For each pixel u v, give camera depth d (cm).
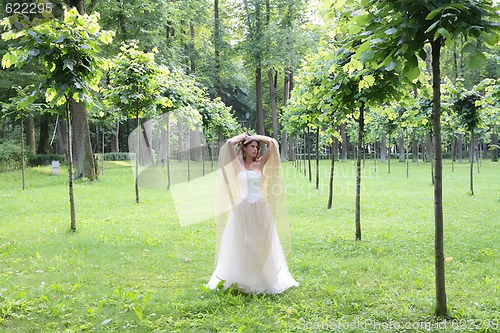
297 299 480
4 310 434
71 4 1752
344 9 446
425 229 877
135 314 436
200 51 3769
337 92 732
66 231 869
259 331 394
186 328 406
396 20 343
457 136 2570
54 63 768
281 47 3578
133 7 2273
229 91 4875
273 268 505
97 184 1725
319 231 884
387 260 638
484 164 3541
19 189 1611
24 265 619
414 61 348
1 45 2106
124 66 1169
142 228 913
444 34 304
